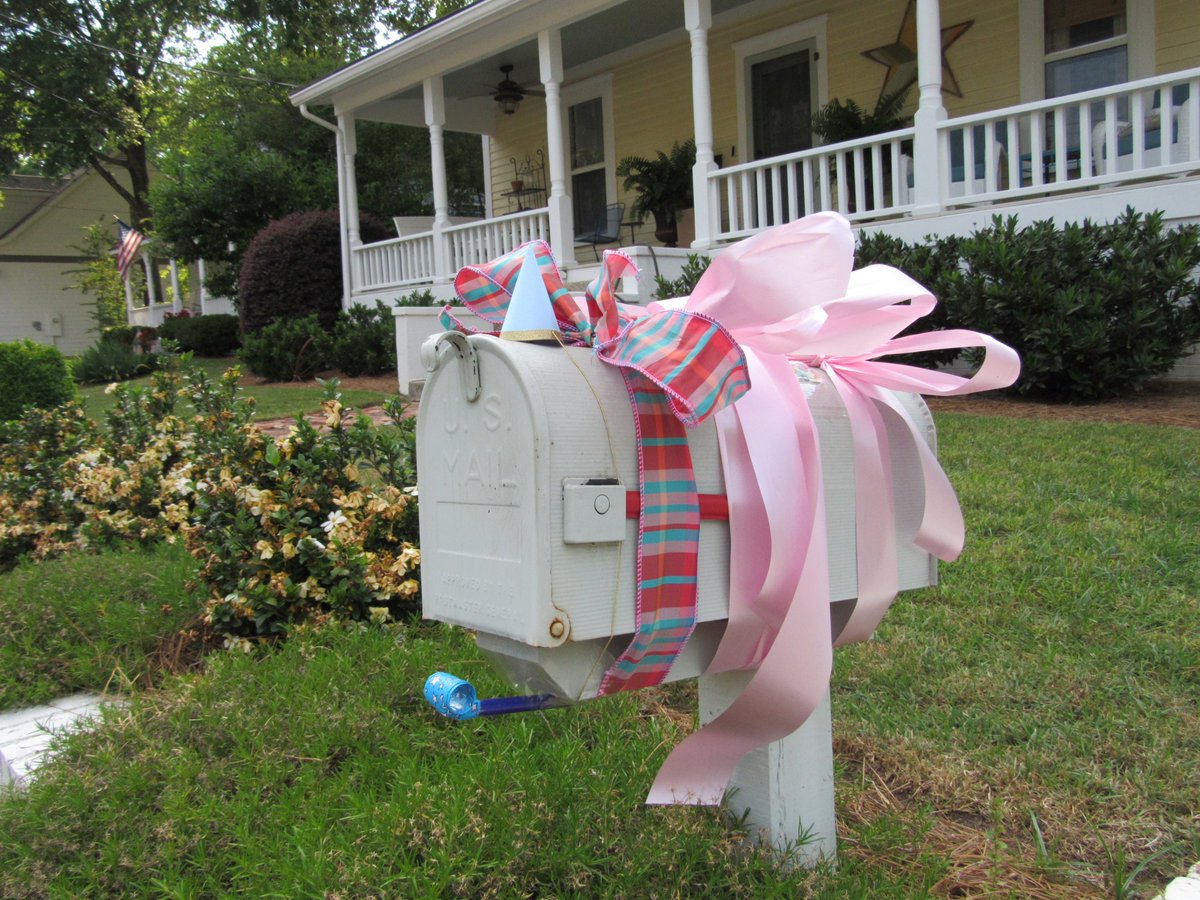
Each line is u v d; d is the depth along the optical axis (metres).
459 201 26.62
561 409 1.48
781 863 1.99
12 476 5.92
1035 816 2.35
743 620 1.68
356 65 13.81
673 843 1.99
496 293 1.78
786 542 1.64
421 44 12.70
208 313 26.41
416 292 13.60
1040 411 7.22
